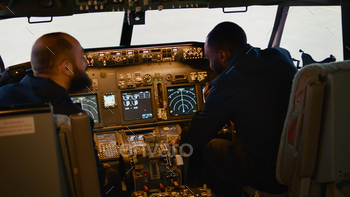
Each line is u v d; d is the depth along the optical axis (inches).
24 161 46.9
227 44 92.5
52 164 47.7
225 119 88.4
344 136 58.1
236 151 93.5
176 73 134.7
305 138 59.5
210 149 102.7
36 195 48.3
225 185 100.9
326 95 57.1
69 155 51.8
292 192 69.2
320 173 61.1
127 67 132.2
